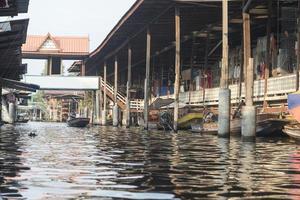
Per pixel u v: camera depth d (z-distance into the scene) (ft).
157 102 154.81
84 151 56.90
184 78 204.64
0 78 143.33
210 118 119.03
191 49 183.42
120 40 187.83
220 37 157.58
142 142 77.00
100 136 99.45
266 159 48.93
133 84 271.28
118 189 28.68
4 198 25.29
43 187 29.09
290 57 114.01
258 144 72.69
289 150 61.00
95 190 28.27
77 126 185.98
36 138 87.97
